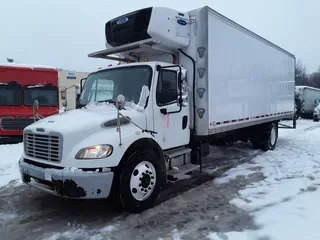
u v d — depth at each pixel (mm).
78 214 4621
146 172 4730
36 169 4352
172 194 5508
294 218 4168
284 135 14227
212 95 6203
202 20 5918
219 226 4070
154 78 5223
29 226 4203
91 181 4043
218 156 9086
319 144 11242
